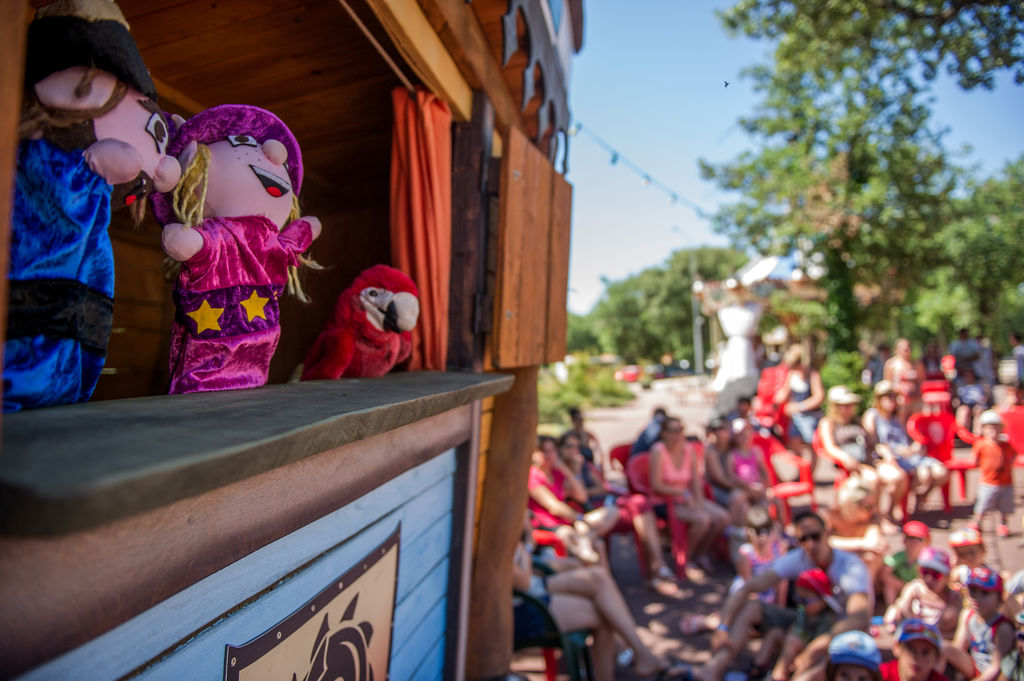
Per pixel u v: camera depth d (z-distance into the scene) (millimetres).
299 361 3469
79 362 1200
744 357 12508
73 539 811
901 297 18328
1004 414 6238
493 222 3500
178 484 738
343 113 3633
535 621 3670
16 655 751
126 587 903
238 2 2758
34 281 1096
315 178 3932
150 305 3979
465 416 2840
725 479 6398
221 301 1663
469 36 2932
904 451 6848
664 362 44375
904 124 11961
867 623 3674
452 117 3188
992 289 18672
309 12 2809
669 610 5156
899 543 5996
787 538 4465
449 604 2865
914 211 14227
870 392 12422
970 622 3229
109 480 640
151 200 1615
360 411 1231
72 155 1153
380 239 3938
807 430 8297
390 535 2059
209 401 1321
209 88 3473
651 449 5844
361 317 2496
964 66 3889
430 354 2994
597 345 59156
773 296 12820
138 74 1220
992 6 3691
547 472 5062
